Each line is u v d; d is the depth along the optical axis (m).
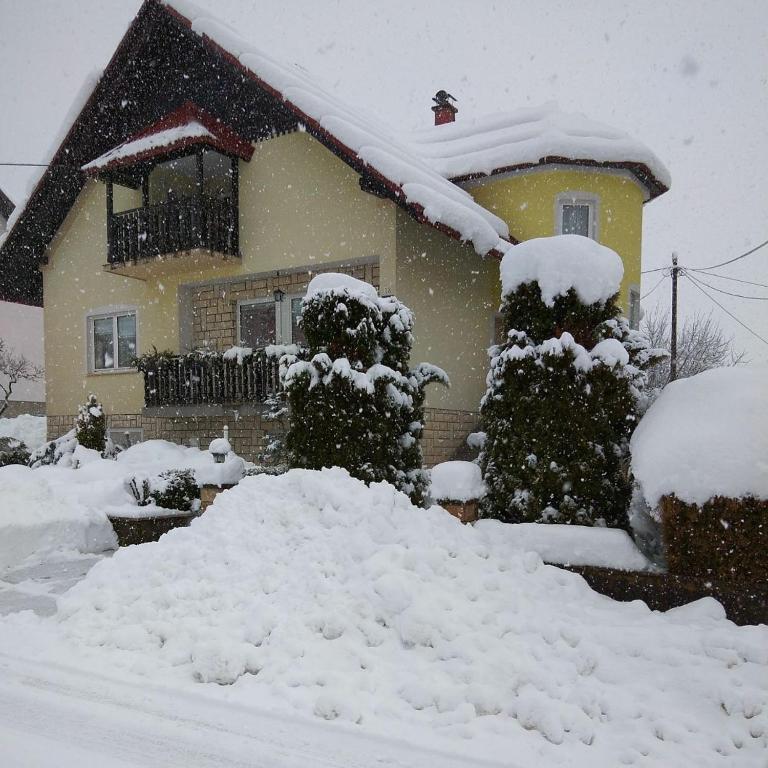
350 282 6.50
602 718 3.13
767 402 4.46
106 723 3.05
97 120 14.27
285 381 6.35
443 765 2.70
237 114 12.64
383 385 6.22
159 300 13.68
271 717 3.10
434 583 4.10
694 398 4.89
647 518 4.85
